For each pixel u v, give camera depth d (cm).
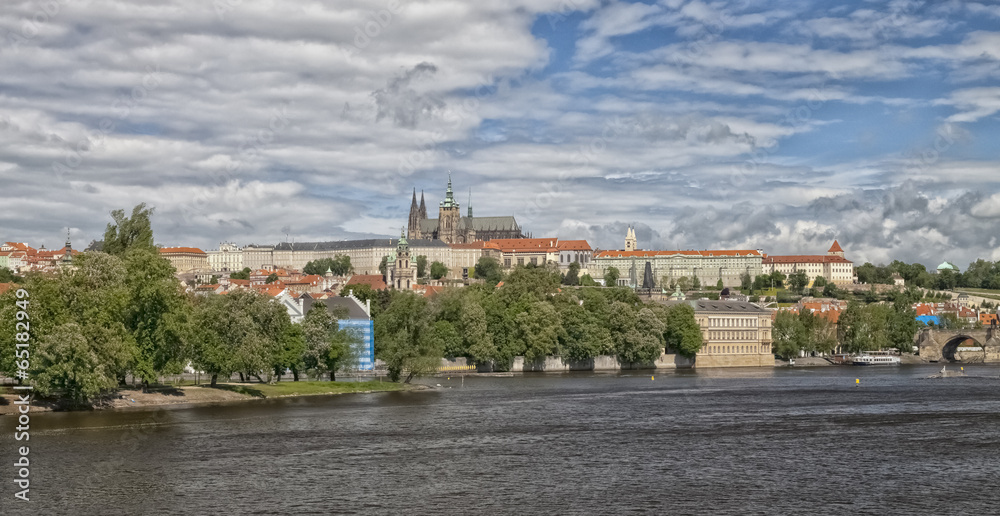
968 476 12850
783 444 15488
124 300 18375
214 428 16650
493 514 10794
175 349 19525
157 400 19875
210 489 11900
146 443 14950
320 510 10938
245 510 10919
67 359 16938
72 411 18275
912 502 11369
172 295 19400
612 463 13738
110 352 17575
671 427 17500
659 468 13375
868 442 15700
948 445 15400
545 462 13800
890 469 13300
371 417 18575
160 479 12425
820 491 11931
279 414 18712
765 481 12494
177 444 14938
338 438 15800
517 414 19375
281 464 13488
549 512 10869
